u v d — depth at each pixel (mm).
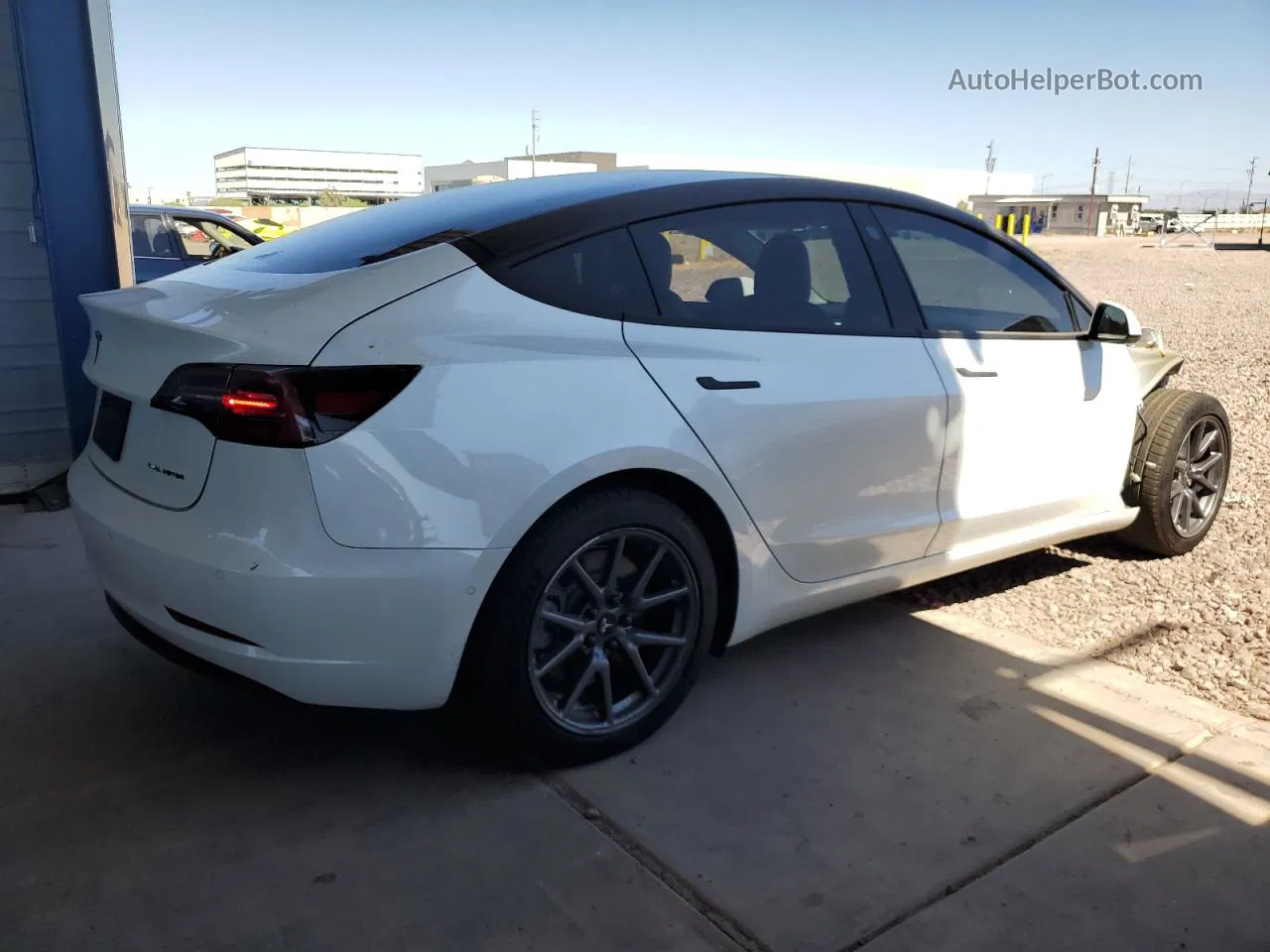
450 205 2932
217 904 2166
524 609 2445
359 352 2240
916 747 2824
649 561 2682
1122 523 4145
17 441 5070
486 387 2354
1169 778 2678
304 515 2203
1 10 4789
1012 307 3641
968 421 3344
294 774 2666
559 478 2406
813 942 2080
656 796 2576
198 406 2277
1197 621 3740
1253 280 21469
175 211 9344
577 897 2201
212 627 2314
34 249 4973
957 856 2355
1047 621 3748
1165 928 2129
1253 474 5723
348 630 2264
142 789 2592
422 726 2928
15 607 3693
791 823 2473
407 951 2037
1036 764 2746
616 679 2768
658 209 2803
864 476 3082
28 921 2107
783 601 3010
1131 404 4000
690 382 2674
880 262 3246
